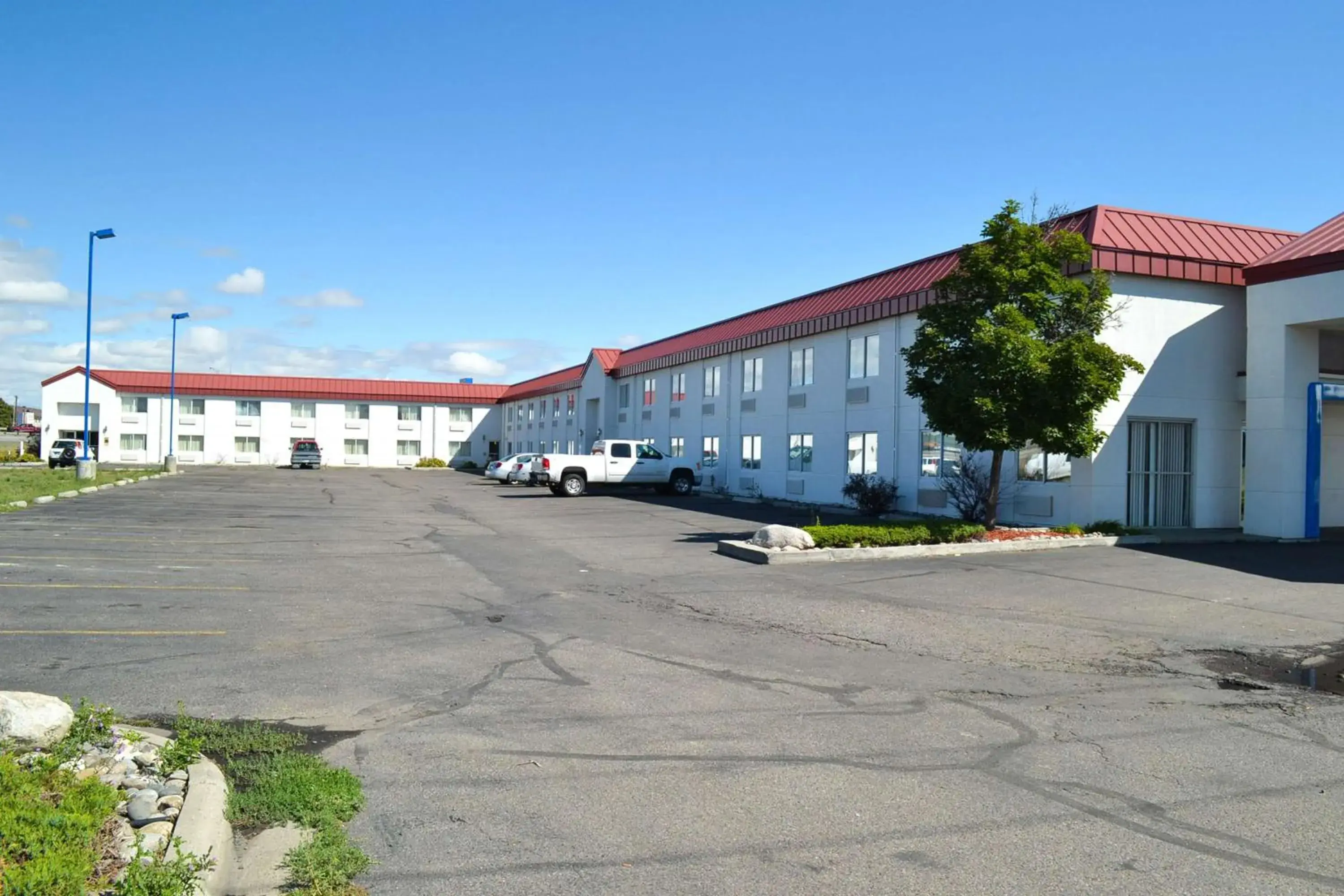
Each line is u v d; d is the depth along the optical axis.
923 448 25.06
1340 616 11.43
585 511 28.08
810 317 30.53
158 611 10.88
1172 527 20.86
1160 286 20.81
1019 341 16.59
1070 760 6.29
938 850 4.84
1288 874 4.59
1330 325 19.41
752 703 7.61
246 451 71.94
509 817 5.22
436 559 16.45
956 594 12.76
